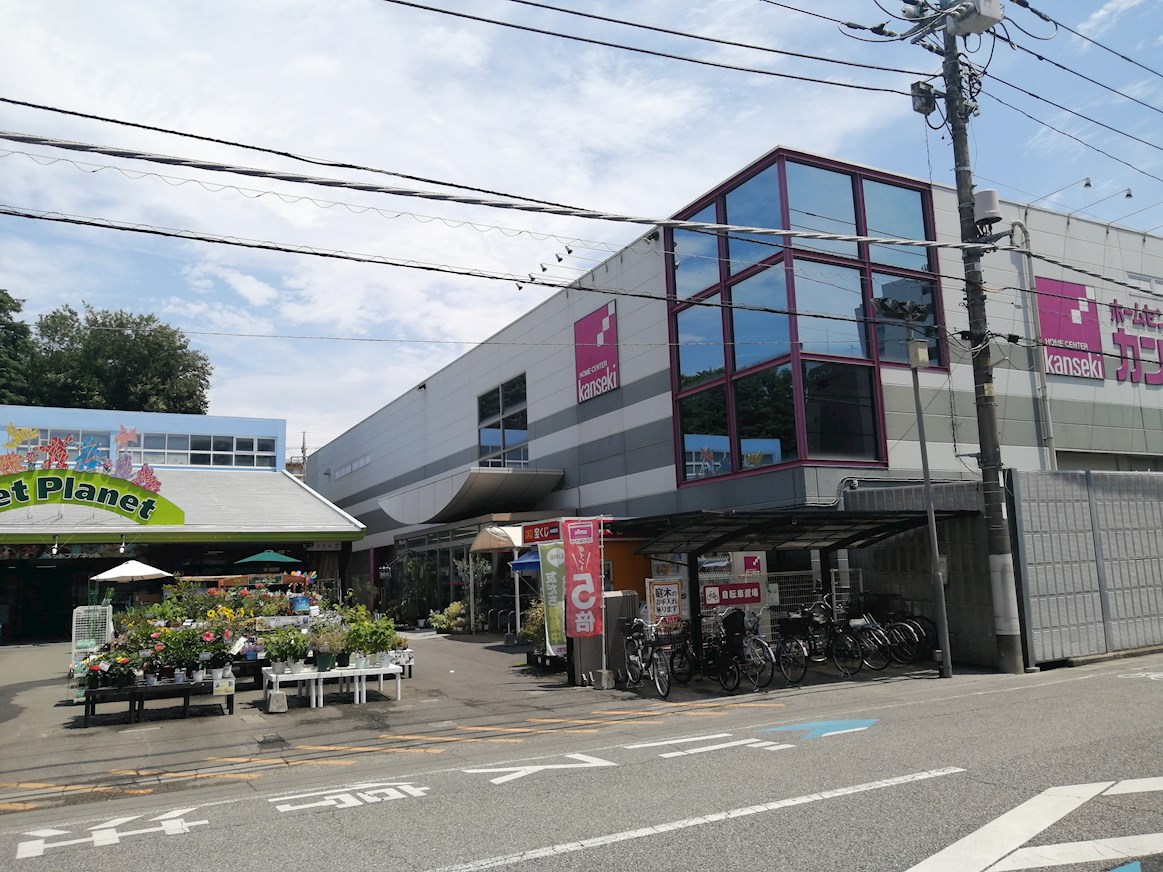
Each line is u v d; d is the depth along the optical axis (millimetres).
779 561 19047
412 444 40281
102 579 19031
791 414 19000
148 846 5871
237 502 32562
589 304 26641
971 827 5336
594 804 6332
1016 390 23016
